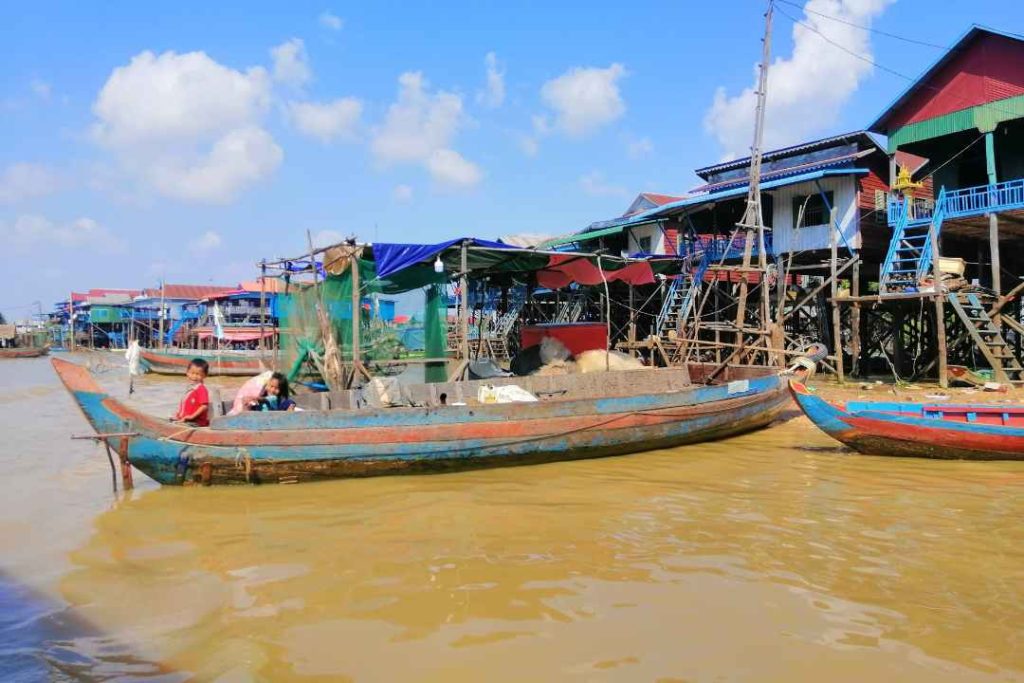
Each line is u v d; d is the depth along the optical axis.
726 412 12.43
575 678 4.40
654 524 7.51
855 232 21.75
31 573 6.26
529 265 15.73
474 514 7.91
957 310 17.62
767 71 19.08
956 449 10.37
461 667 4.56
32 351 59.78
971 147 22.02
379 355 13.38
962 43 19.58
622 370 15.24
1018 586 5.77
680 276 22.16
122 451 8.87
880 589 5.73
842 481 9.37
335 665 4.61
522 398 11.98
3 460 11.77
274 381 10.54
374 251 12.23
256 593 5.77
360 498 8.62
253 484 9.20
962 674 4.43
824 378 21.02
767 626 5.09
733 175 25.55
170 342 52.50
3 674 4.50
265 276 16.22
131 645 4.91
